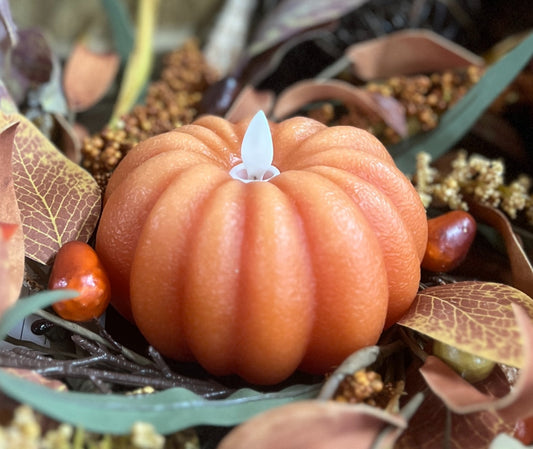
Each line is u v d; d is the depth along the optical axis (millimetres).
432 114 249
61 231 172
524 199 213
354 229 145
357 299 146
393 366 161
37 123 230
